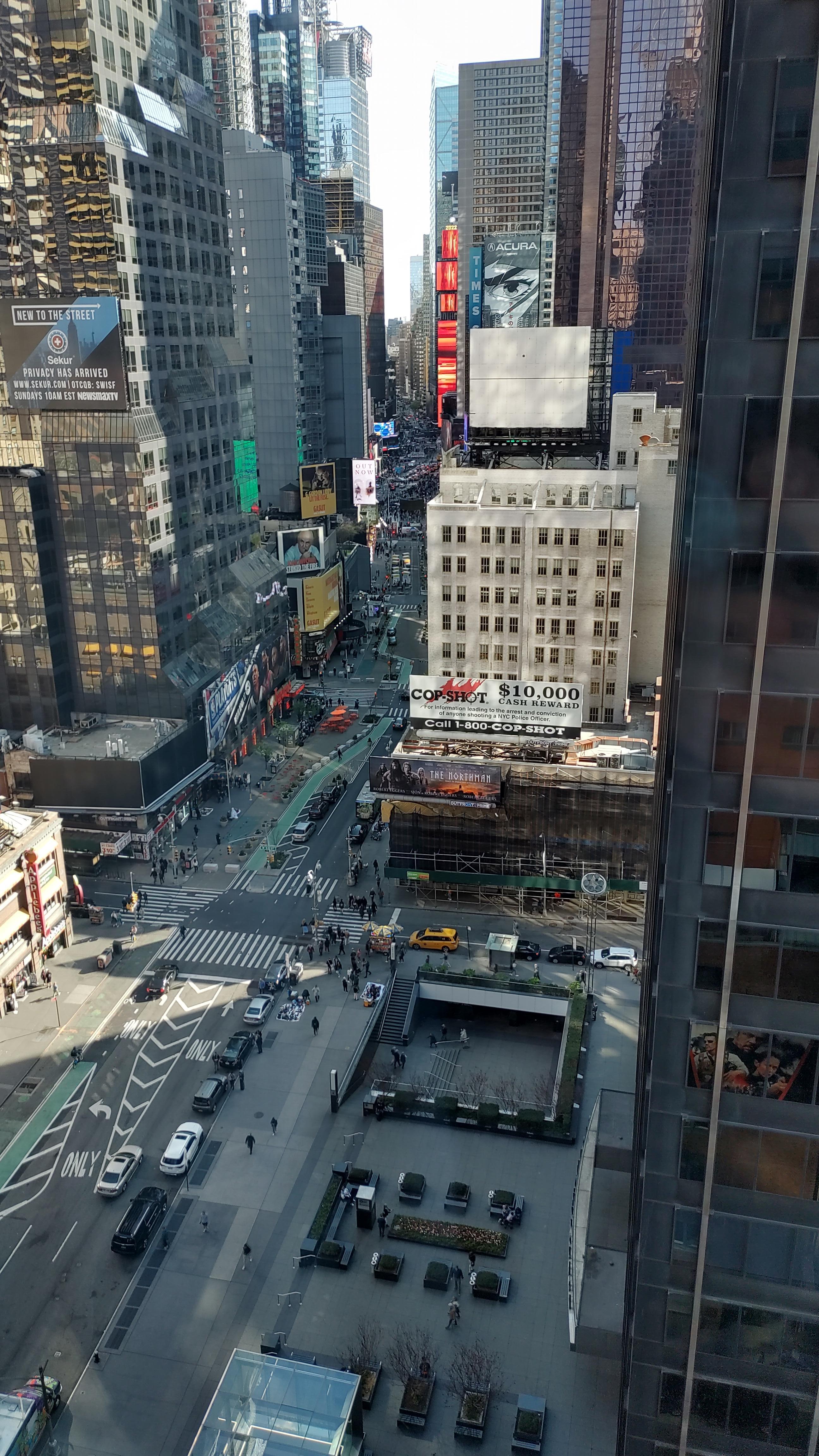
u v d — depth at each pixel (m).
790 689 28.70
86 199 101.19
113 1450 50.75
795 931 30.36
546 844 99.31
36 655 115.94
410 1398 52.38
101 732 116.81
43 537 112.19
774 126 25.30
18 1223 64.94
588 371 126.25
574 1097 73.75
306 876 108.94
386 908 102.56
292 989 89.25
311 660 174.25
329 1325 57.69
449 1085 77.31
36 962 91.62
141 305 109.44
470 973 86.25
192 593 125.06
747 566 28.19
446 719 102.94
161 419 114.62
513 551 108.50
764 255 26.09
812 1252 32.53
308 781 131.88
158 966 93.19
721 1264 33.25
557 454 129.75
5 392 109.00
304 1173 69.12
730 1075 31.75
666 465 114.69
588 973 88.25
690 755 29.75
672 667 31.44
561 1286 60.16
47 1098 76.06
